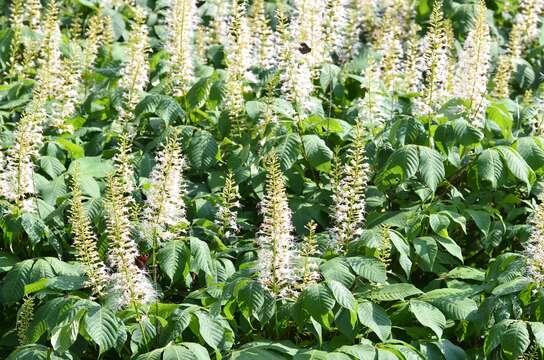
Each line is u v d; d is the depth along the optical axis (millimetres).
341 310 7023
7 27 12297
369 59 9742
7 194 7895
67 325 6520
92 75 10875
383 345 6812
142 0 12992
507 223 8734
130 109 9398
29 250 8070
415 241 7926
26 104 9773
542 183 8062
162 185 7141
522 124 9969
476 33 9055
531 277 7316
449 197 8898
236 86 9289
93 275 6953
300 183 8773
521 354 6828
